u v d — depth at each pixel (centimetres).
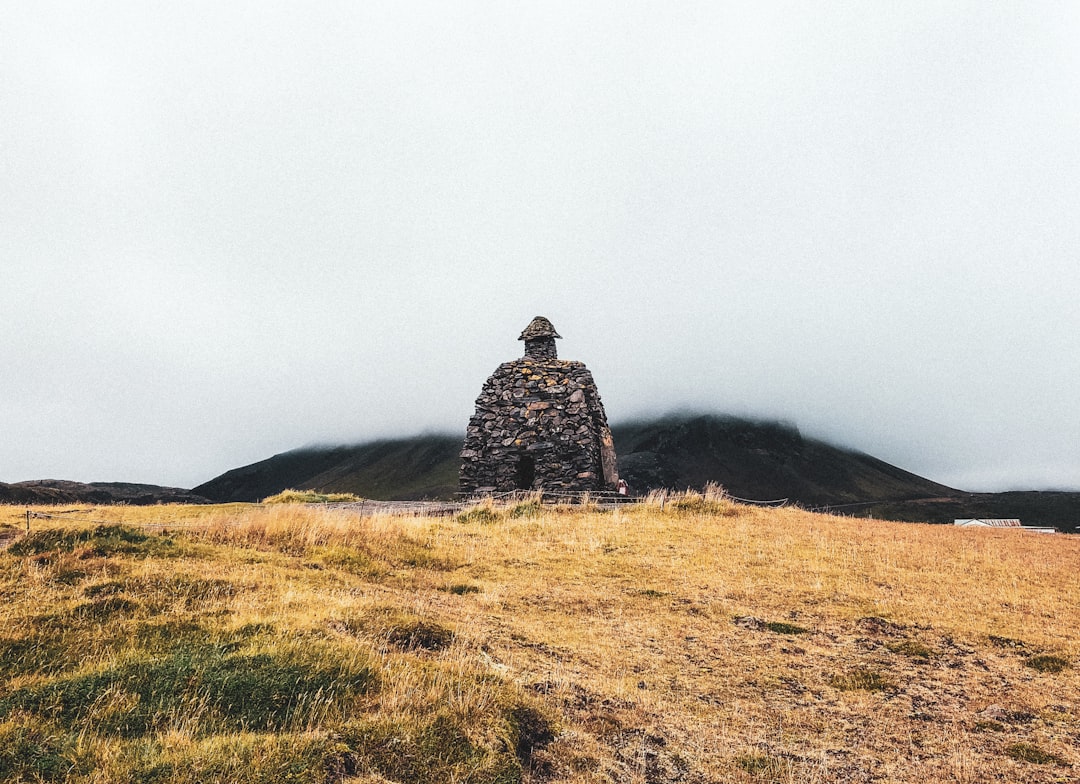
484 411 2966
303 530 1455
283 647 754
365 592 1121
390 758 586
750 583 1411
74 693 656
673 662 1002
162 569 1059
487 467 2869
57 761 545
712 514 2156
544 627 1096
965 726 857
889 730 835
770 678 971
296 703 661
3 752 548
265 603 945
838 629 1186
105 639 800
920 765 753
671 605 1266
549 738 695
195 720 620
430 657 829
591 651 1006
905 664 1050
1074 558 1742
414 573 1362
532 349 3259
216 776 531
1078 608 1338
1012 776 738
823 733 818
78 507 2209
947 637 1165
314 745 578
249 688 674
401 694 684
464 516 2083
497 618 1105
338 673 709
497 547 1650
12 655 754
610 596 1305
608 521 1994
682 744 743
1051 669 1045
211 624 847
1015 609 1322
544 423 2880
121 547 1164
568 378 3025
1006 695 952
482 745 623
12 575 995
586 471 2788
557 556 1591
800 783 688
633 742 728
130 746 577
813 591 1376
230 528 1436
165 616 876
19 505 2184
